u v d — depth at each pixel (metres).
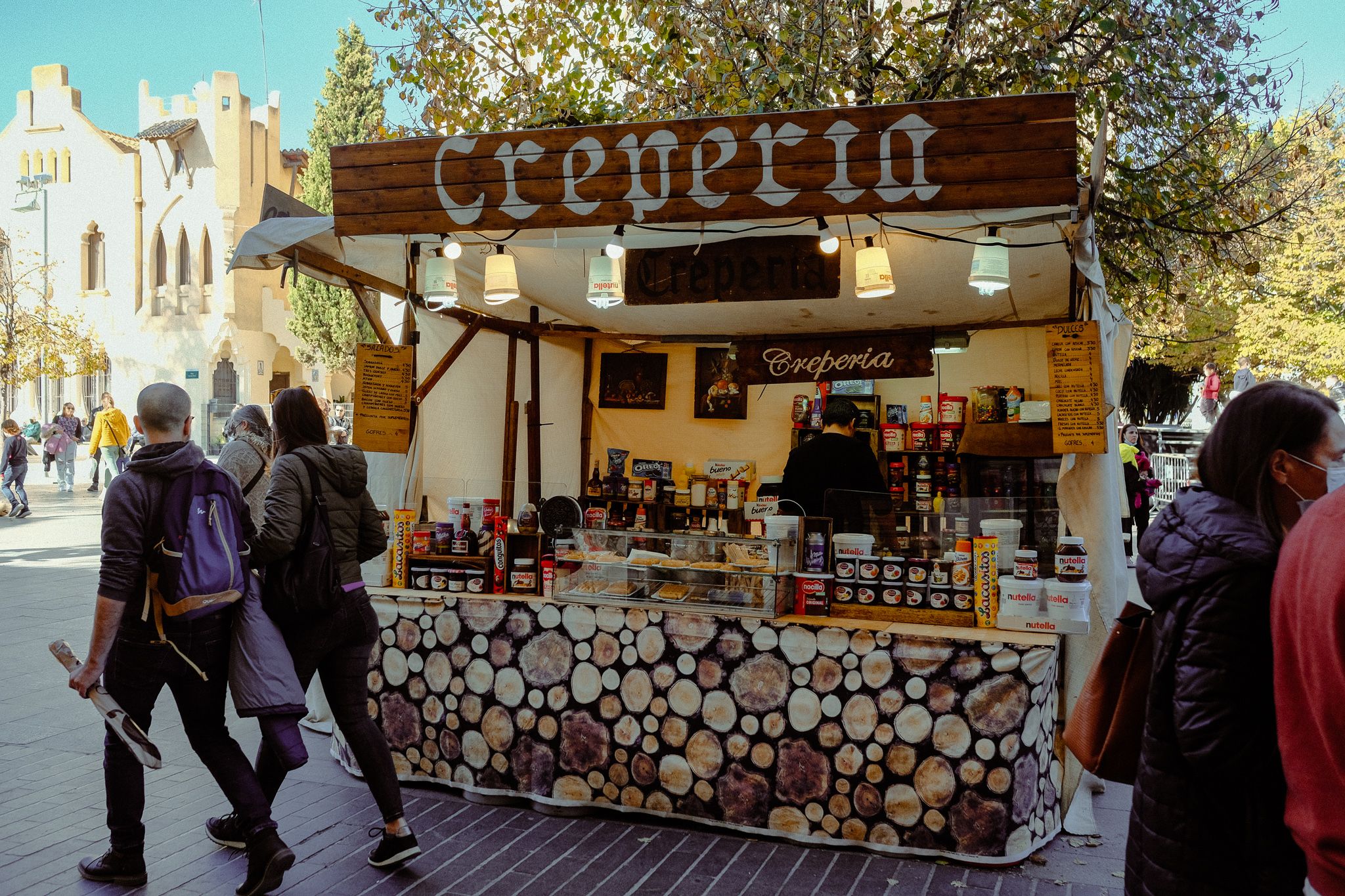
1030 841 3.83
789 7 7.38
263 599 3.73
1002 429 6.77
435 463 6.19
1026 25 6.91
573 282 6.28
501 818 4.33
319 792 4.62
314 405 3.97
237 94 33.00
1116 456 4.53
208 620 3.46
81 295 34.47
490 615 4.52
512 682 4.47
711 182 3.98
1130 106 7.27
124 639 3.42
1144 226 7.41
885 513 4.38
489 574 4.71
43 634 7.65
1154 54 7.21
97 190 34.28
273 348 34.41
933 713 3.84
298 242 4.79
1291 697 1.66
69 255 34.72
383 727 4.74
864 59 7.39
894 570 4.16
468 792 4.54
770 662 4.07
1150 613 2.32
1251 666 1.86
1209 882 1.93
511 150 4.24
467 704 4.55
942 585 4.11
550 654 4.41
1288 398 1.99
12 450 16.31
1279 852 1.88
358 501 3.96
